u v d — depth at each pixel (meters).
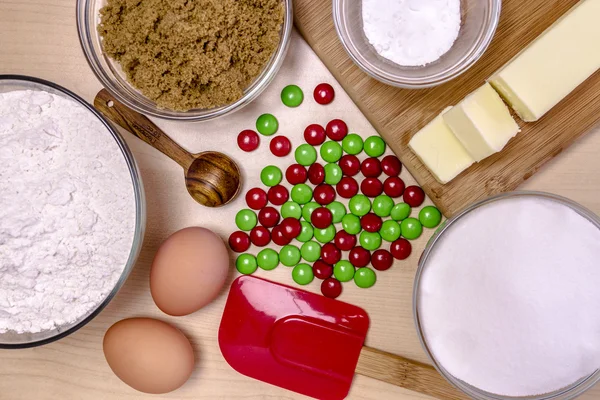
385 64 0.40
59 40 0.45
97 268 0.41
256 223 0.45
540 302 0.38
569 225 0.38
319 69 0.45
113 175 0.41
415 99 0.41
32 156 0.41
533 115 0.39
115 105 0.43
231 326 0.45
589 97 0.40
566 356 0.38
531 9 0.40
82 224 0.41
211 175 0.43
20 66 0.45
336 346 0.44
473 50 0.39
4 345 0.40
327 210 0.44
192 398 0.46
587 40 0.38
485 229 0.38
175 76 0.40
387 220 0.44
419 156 0.40
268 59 0.41
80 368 0.46
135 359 0.42
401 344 0.44
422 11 0.39
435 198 0.42
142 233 0.41
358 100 0.42
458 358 0.39
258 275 0.45
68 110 0.41
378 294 0.44
